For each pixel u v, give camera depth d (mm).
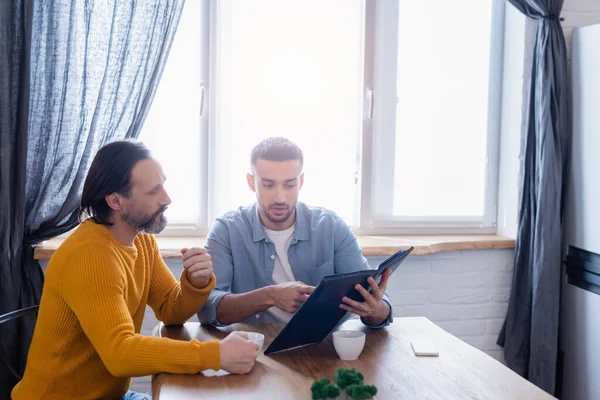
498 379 1438
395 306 2818
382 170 2938
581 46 2676
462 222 3010
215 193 2812
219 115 2801
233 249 2039
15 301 2354
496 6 2953
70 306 1487
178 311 1793
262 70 2812
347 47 2861
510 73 2934
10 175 2322
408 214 2982
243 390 1355
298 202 2143
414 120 2943
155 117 2740
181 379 1406
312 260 2062
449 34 2932
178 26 2713
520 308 2822
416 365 1521
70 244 1526
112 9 2398
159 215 1601
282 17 2805
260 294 1779
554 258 2701
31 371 1572
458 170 2996
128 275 1607
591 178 2607
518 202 2840
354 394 1174
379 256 2756
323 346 1660
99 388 1586
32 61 2361
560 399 2820
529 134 2762
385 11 2863
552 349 2717
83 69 2396
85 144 2436
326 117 2875
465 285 2857
